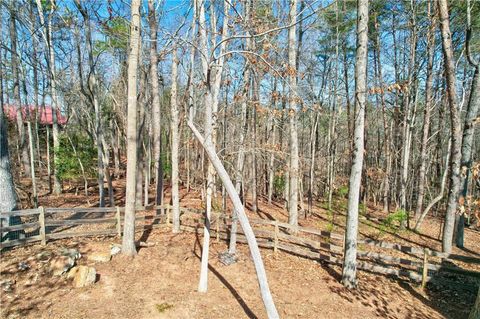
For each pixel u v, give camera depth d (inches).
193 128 201.3
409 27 589.3
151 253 308.7
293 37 398.6
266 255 338.0
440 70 645.9
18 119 740.7
